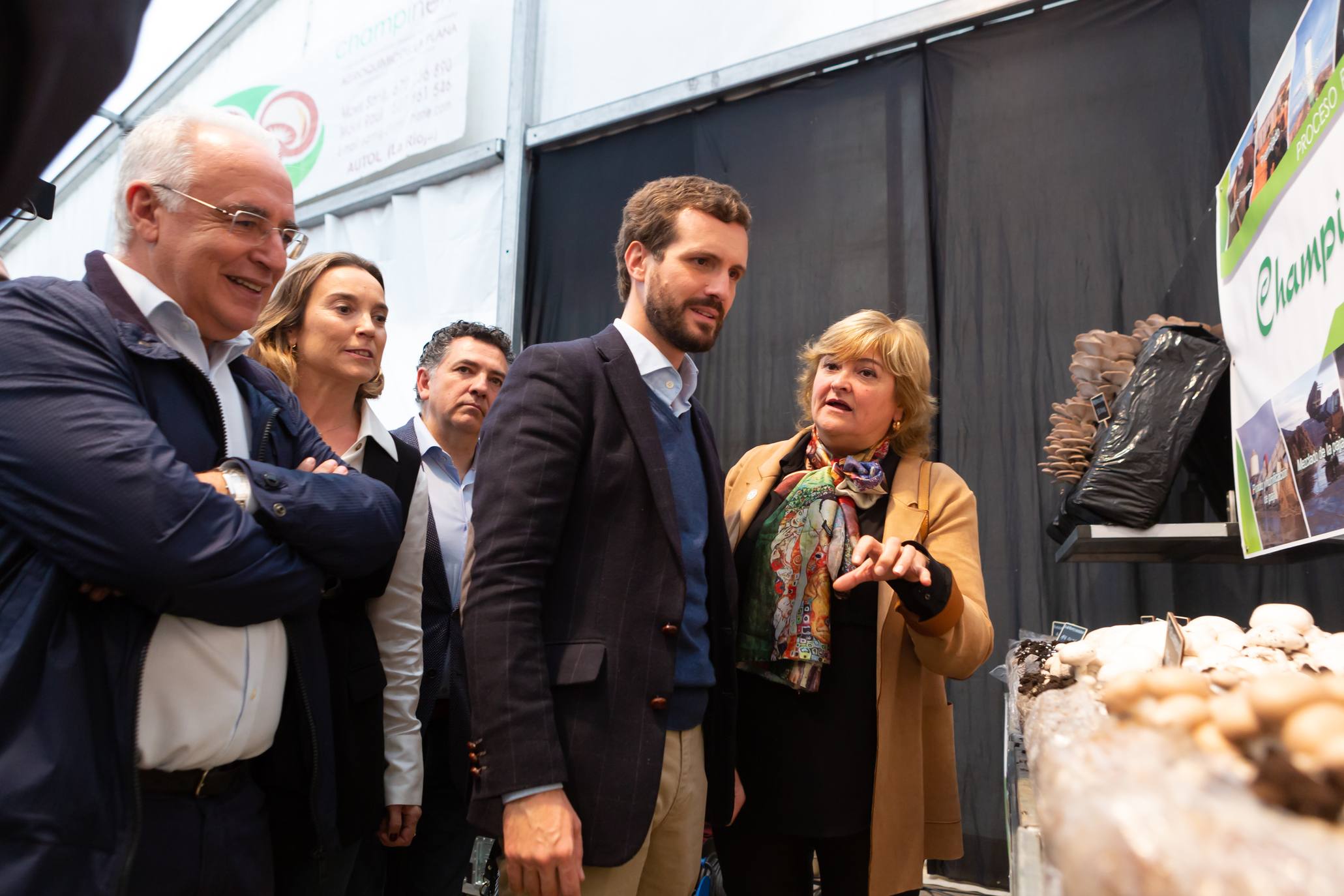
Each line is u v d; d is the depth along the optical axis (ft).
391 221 13.21
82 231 17.93
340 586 4.52
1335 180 3.11
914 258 8.96
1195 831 0.96
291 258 3.82
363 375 5.59
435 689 5.82
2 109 1.31
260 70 15.65
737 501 5.47
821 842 4.89
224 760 3.22
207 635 3.20
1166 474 5.56
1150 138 8.15
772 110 10.18
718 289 4.30
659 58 11.41
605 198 11.20
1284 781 1.08
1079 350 6.57
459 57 12.60
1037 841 1.66
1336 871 0.88
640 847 3.55
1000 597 7.95
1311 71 3.41
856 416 5.21
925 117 9.21
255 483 3.38
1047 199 8.47
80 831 2.75
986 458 8.25
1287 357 3.73
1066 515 6.21
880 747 4.56
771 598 4.79
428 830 5.89
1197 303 7.03
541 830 3.34
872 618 4.89
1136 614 7.43
